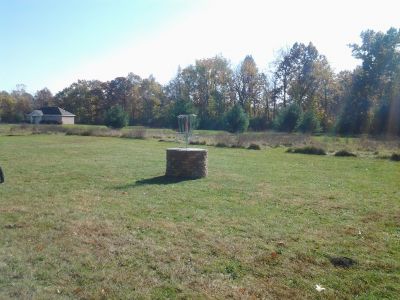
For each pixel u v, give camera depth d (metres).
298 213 8.27
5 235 6.22
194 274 4.88
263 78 64.81
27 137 34.78
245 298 4.29
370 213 8.41
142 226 6.92
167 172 12.96
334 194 10.48
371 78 46.94
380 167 16.70
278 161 18.66
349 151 22.45
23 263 5.07
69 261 5.19
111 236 6.30
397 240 6.49
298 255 5.65
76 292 4.31
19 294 4.22
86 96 81.62
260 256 5.56
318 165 17.25
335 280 4.82
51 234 6.32
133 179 12.26
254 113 66.38
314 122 42.28
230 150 24.59
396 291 4.55
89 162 16.58
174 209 8.31
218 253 5.63
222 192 10.40
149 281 4.64
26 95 95.31
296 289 4.55
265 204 9.06
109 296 4.24
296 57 61.34
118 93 80.38
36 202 8.73
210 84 68.94
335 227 7.22
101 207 8.36
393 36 45.88
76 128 42.19
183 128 29.30
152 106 78.25
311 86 60.97
